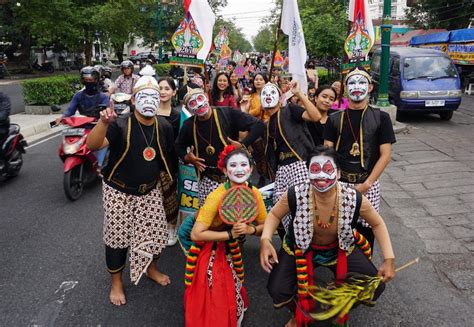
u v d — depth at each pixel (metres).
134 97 3.51
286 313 3.51
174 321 3.42
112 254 3.63
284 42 20.22
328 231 2.91
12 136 6.99
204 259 3.07
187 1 5.17
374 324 3.34
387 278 2.87
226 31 16.48
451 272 4.07
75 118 6.29
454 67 12.69
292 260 3.04
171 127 3.85
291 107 4.15
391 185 6.76
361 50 5.12
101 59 46.84
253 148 4.59
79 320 3.44
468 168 7.41
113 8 24.20
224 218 3.04
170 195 4.29
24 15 23.44
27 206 6.08
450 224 5.15
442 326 3.30
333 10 18.70
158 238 3.67
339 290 2.79
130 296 3.79
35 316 3.49
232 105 7.17
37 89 13.68
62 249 4.72
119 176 3.55
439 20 30.78
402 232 5.00
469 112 14.18
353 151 3.64
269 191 4.23
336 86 5.55
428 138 10.10
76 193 6.35
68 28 23.30
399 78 12.52
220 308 3.00
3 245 4.82
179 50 5.29
